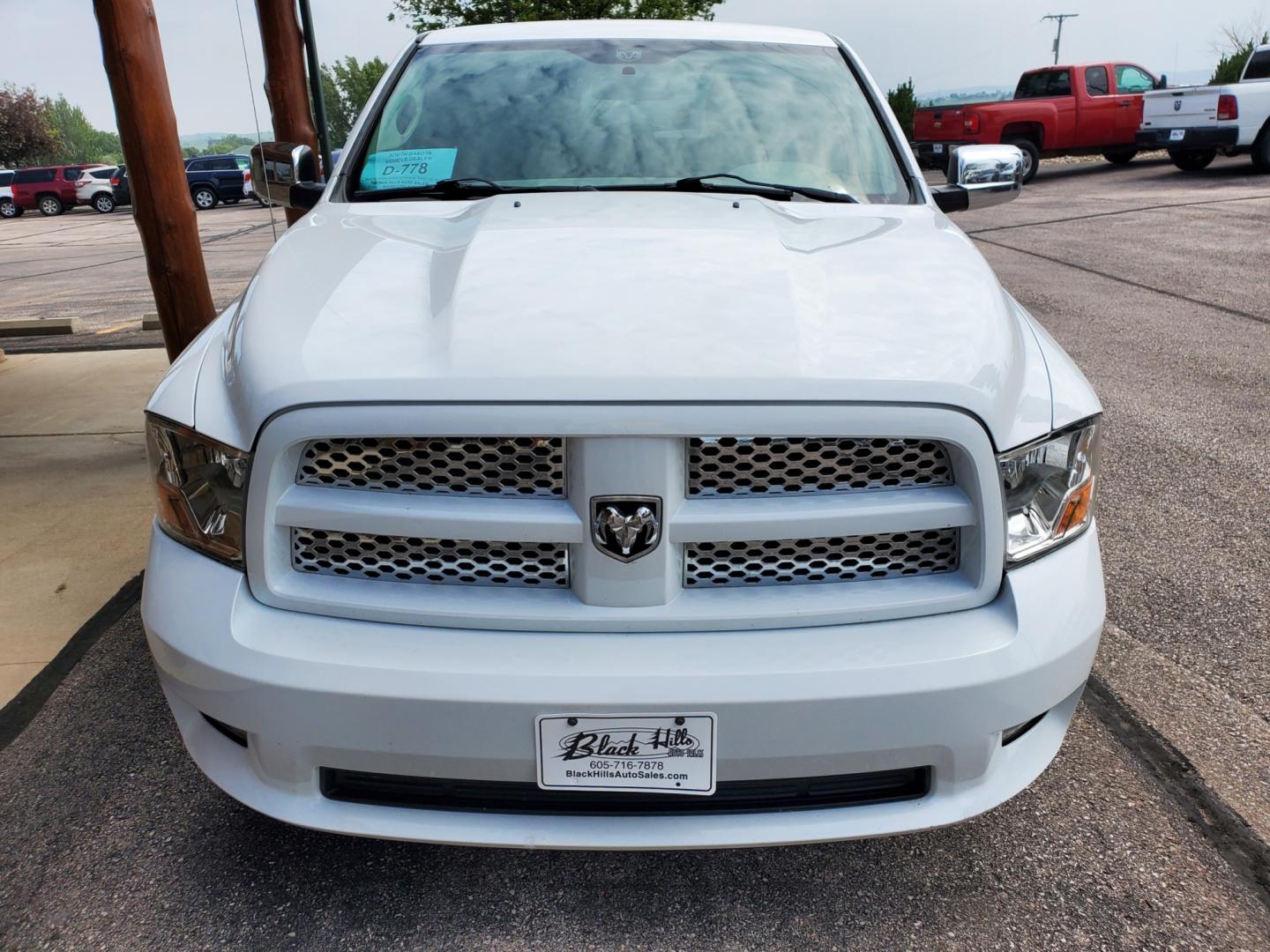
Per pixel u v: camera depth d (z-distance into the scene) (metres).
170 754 2.36
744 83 2.80
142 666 2.74
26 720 2.49
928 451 1.58
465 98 2.75
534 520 1.52
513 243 1.93
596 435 1.48
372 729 1.53
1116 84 17.55
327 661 1.52
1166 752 2.34
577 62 2.86
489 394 1.49
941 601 1.59
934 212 2.43
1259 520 3.60
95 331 8.03
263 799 1.65
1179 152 16.97
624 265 1.81
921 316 1.71
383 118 2.74
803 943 1.80
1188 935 1.81
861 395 1.51
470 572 1.59
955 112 17.47
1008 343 1.72
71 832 2.09
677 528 1.53
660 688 1.49
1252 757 2.32
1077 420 1.70
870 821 1.61
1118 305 7.34
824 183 2.53
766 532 1.54
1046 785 2.22
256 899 1.91
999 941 1.80
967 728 1.57
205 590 1.62
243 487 1.58
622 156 2.56
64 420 5.18
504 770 1.55
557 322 1.62
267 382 1.57
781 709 1.50
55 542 3.59
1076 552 1.71
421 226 2.23
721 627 1.55
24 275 13.87
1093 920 1.85
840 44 3.11
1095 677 2.65
